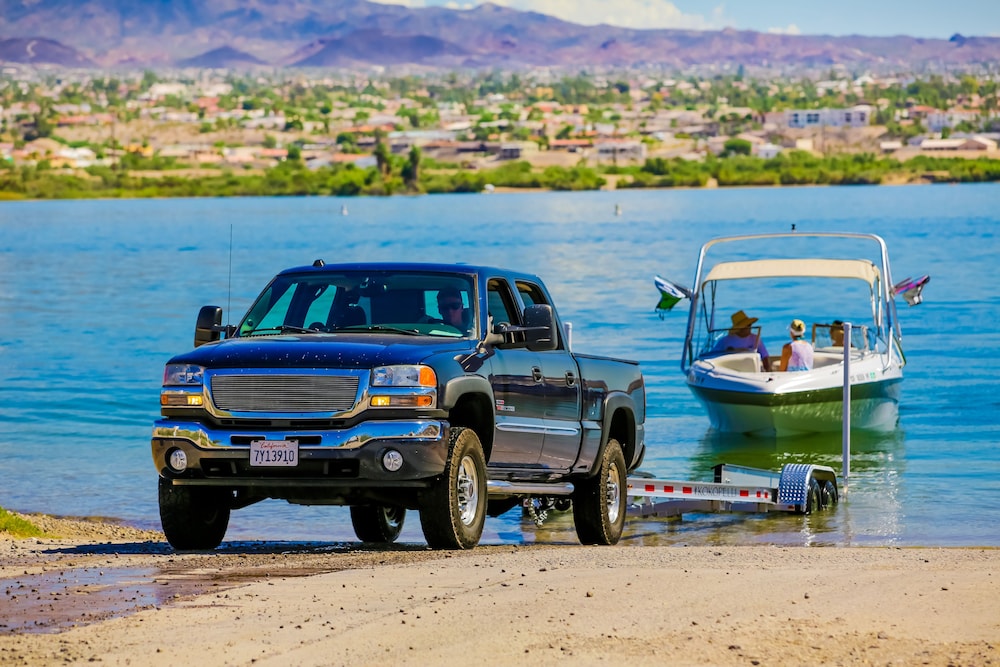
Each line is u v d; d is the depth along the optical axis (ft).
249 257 562.66
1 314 339.77
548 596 56.85
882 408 181.47
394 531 99.86
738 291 366.22
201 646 48.70
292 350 72.95
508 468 80.07
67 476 146.92
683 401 203.51
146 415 192.24
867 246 534.78
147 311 344.90
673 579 61.11
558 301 342.23
